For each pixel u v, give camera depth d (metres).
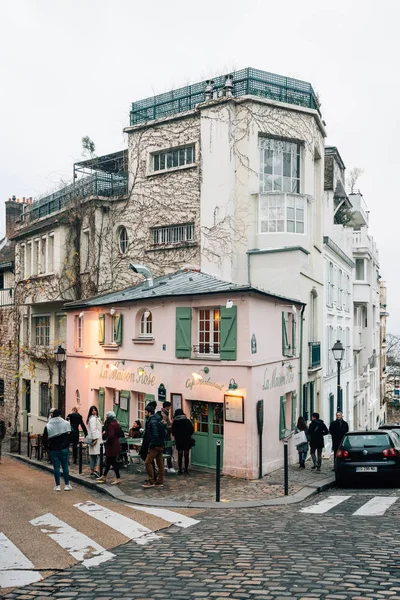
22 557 7.84
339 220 37.94
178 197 25.25
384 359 66.31
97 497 12.93
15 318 34.50
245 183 23.59
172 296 17.45
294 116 24.61
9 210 40.88
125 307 19.83
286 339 19.20
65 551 8.12
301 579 6.40
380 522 9.77
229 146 23.70
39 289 29.47
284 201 23.30
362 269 39.31
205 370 16.69
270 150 24.45
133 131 26.92
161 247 25.55
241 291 15.90
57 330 30.02
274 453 17.39
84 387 22.14
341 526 9.41
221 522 10.03
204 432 16.88
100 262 27.06
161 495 12.85
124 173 28.72
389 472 14.66
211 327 17.16
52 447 13.46
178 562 7.34
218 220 23.80
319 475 16.14
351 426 36.56
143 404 19.16
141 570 7.06
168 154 26.09
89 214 27.25
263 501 12.16
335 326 30.38
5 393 35.78
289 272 22.61
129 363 19.53
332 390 29.20
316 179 27.19
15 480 15.28
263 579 6.45
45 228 29.02
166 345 17.97
